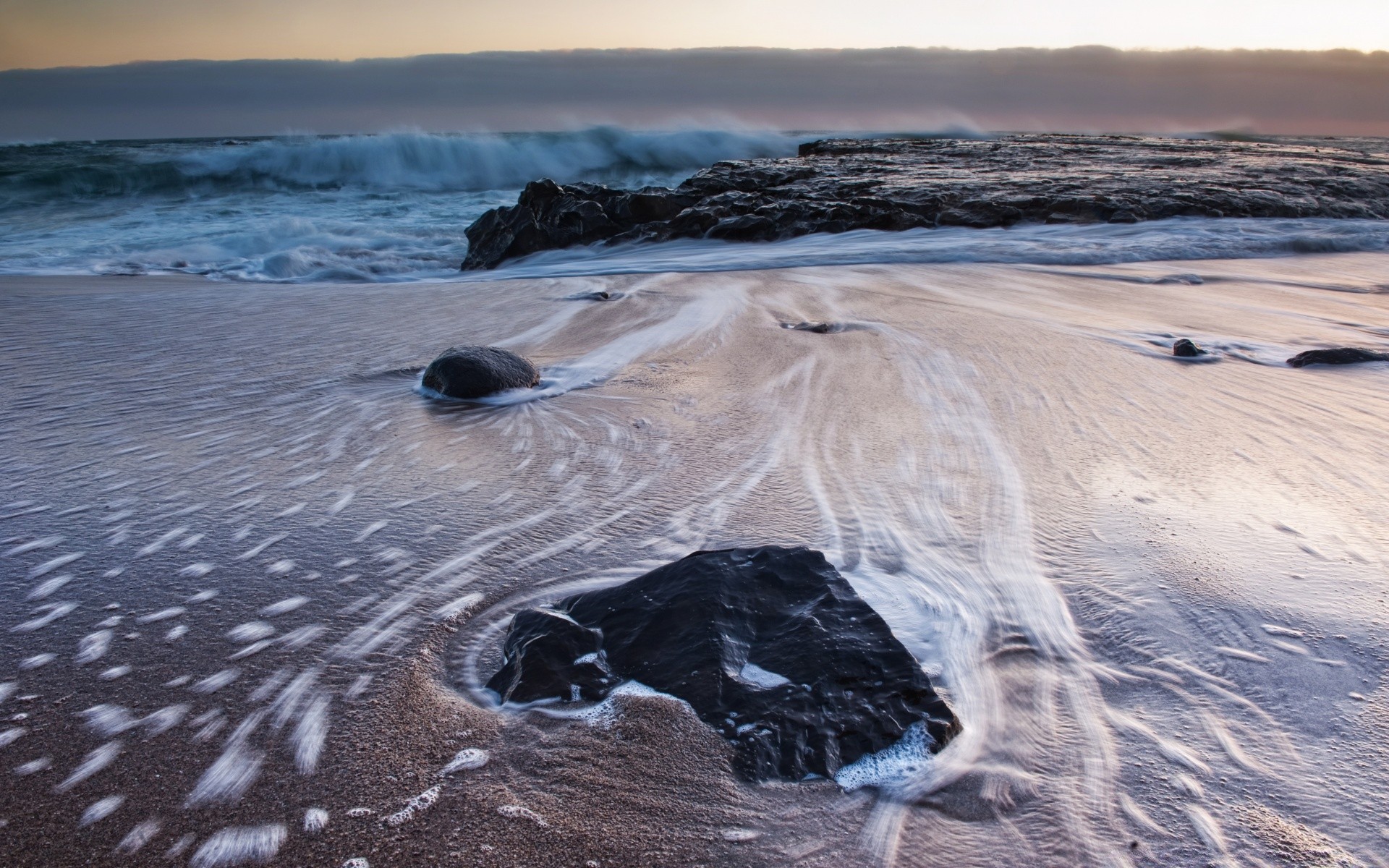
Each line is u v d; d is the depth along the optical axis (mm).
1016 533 2789
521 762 1761
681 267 9391
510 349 5414
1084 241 10109
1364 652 2115
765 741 1770
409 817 1628
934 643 2172
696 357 5129
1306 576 2484
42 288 7969
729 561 2283
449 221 15547
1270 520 2867
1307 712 1911
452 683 2045
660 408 4172
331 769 1757
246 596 2453
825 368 4840
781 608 2133
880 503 3045
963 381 4559
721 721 1817
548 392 4461
